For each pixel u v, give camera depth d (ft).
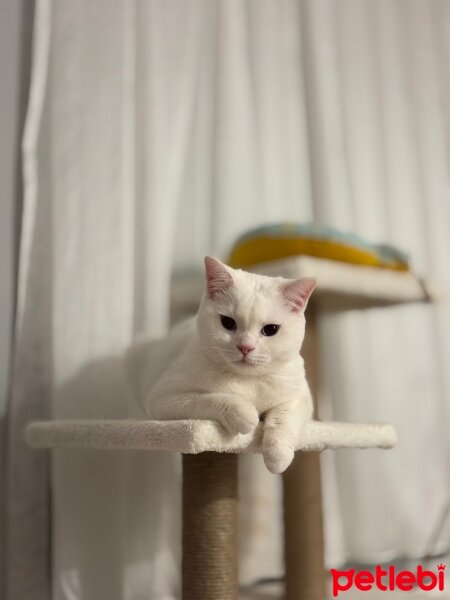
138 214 4.87
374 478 5.86
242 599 4.98
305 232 4.65
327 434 3.58
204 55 5.81
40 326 4.61
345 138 6.24
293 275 4.36
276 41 6.08
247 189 5.78
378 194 6.29
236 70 5.87
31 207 4.55
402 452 6.02
